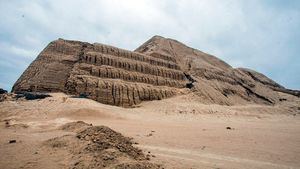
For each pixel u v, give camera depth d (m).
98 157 13.66
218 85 90.94
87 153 14.58
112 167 12.28
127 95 66.81
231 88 94.69
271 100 100.38
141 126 36.47
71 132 26.17
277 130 35.78
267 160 17.31
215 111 62.22
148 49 105.88
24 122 36.06
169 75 86.06
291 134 31.17
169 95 76.12
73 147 16.28
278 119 61.62
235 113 63.09
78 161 13.57
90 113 44.44
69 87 62.28
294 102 106.69
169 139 25.22
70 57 72.19
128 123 39.78
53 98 51.59
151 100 70.56
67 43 76.88
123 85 68.19
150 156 16.48
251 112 68.62
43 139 21.05
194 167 14.52
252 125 43.28
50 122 35.88
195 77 89.81
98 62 72.62
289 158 17.97
